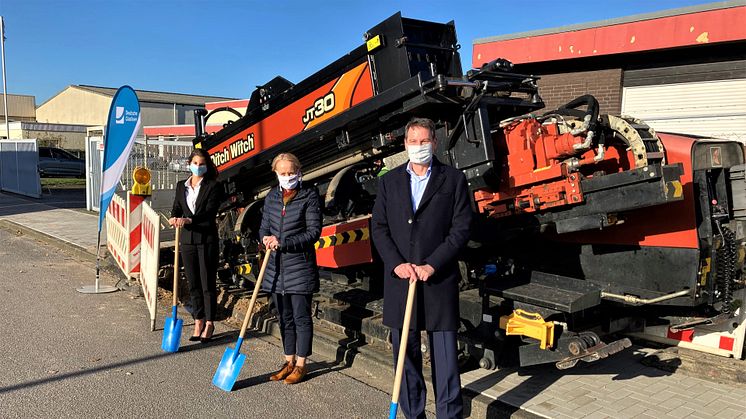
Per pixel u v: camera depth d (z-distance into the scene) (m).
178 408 4.08
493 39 8.79
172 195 8.79
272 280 4.57
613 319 4.38
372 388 4.51
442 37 4.55
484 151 4.04
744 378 4.45
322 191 5.96
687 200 3.96
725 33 6.77
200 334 5.59
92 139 15.62
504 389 4.30
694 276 3.95
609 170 4.11
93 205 15.80
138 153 11.03
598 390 4.30
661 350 5.07
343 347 5.15
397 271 3.36
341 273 5.99
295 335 4.66
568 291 4.13
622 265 4.32
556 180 4.00
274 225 4.53
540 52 8.30
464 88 4.06
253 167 6.01
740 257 4.38
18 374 4.60
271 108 5.59
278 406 4.15
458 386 3.50
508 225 4.38
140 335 5.72
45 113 58.25
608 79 8.19
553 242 4.74
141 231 7.37
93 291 7.41
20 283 7.79
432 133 3.43
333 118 4.79
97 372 4.71
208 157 5.57
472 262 4.95
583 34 7.90
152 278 6.08
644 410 3.96
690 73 7.55
